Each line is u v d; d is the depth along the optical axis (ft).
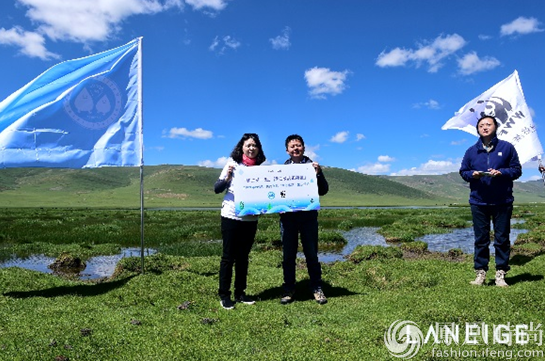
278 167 24.29
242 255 24.68
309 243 25.05
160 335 19.03
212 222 126.82
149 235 86.48
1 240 79.30
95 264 54.13
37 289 29.22
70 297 26.99
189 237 87.40
